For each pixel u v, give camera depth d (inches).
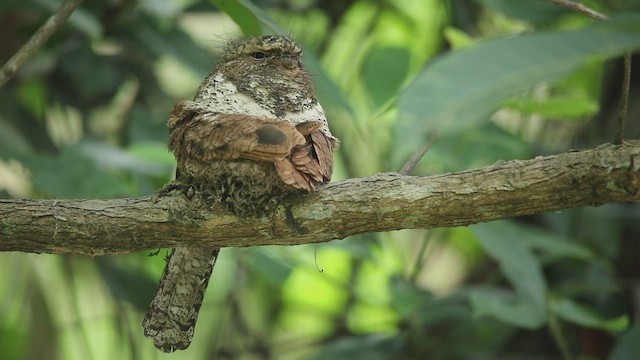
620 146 245.4
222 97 313.3
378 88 408.5
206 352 503.5
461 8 511.2
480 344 456.1
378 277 526.3
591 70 438.9
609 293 460.8
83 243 277.9
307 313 526.3
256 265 408.5
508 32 520.4
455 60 174.2
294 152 254.2
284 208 268.5
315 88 346.9
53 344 485.4
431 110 166.9
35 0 394.3
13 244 277.6
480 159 413.4
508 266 384.2
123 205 277.3
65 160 382.9
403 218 266.1
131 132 442.0
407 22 527.8
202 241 278.2
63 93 486.0
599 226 463.8
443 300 420.8
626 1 412.2
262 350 495.2
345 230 271.0
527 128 502.9
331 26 520.1
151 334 307.3
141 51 452.8
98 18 451.8
